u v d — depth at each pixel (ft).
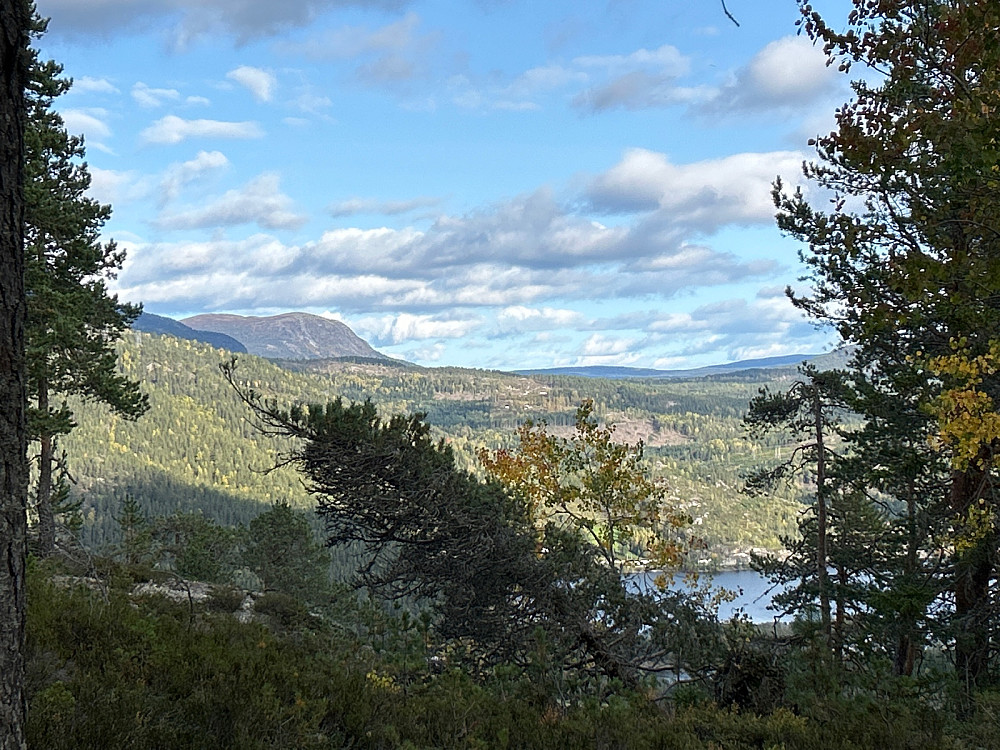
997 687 39.86
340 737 19.69
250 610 50.78
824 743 25.03
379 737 20.17
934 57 37.78
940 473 55.72
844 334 54.13
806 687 32.68
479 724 22.65
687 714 28.50
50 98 72.49
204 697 18.35
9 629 10.34
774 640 41.01
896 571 72.79
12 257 10.26
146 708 17.37
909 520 63.31
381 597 55.06
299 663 26.55
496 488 59.88
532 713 25.05
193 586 52.90
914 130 35.12
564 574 50.31
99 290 80.43
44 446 69.92
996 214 33.73
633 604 47.98
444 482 53.57
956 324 39.52
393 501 51.62
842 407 66.23
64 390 77.20
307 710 19.90
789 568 79.20
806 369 68.18
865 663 50.37
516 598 50.39
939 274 33.17
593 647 45.98
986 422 34.32
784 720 26.86
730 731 26.45
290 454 52.29
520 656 45.98
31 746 13.85
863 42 39.04
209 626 32.22
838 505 81.05
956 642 46.65
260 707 18.52
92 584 36.68
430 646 41.93
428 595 54.34
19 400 10.44
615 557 76.89
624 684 39.24
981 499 44.45
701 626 44.01
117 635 23.29
